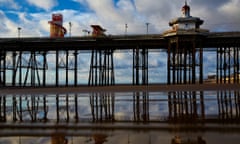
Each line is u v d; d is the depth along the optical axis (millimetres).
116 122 9273
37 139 6707
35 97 23469
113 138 6570
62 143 6211
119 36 40438
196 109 12648
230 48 46500
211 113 11172
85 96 23516
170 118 9992
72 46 42844
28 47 44125
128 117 10570
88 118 10586
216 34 37406
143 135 6824
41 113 12648
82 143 6137
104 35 41125
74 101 18906
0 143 6375
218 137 6371
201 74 38469
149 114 11336
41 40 42094
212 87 32250
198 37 37031
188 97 19750
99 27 43844
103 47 44188
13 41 42750
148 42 40781
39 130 7969
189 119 9633
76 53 47469
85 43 42156
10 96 25281
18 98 22469
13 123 9484
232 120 9234
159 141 6105
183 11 39156
